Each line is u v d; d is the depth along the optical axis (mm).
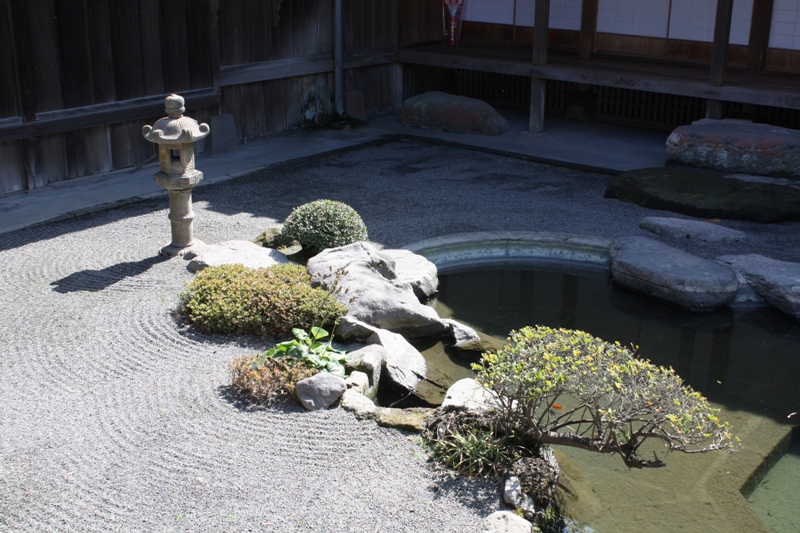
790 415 6148
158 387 5633
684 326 7746
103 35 10766
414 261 8219
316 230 8172
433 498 4598
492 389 5008
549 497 4781
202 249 7898
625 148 13180
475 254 9086
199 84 12180
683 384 6621
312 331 6199
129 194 10359
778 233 9469
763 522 4859
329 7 14055
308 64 13930
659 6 13875
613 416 4645
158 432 5109
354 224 8305
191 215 8062
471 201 10477
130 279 7465
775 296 7941
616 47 14578
